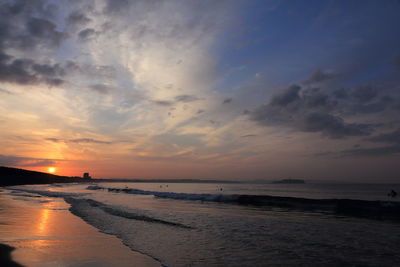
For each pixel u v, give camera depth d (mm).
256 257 7262
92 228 11312
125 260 6840
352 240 9391
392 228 11758
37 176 112562
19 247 7715
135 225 12180
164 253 7590
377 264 6660
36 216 14438
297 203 23172
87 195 36625
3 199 26594
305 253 7668
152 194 39750
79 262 6547
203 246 8469
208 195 30531
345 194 47125
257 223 12984
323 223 13109
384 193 50719
